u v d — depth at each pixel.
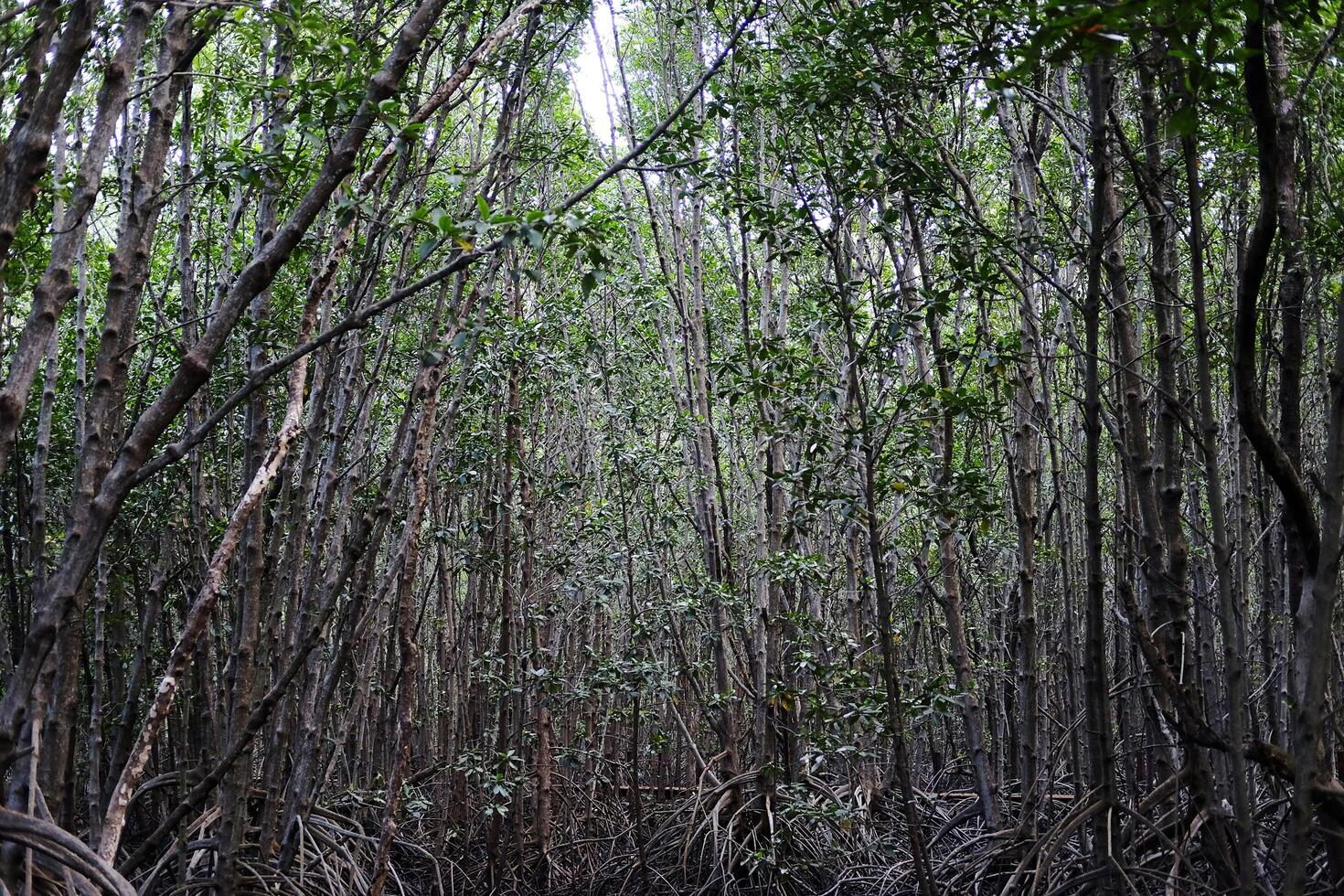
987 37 5.48
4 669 6.25
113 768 7.55
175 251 8.52
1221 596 4.62
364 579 7.80
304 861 7.95
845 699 9.41
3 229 2.91
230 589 8.12
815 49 7.09
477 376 9.69
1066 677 11.08
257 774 8.70
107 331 4.11
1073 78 7.59
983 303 8.84
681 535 13.80
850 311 7.53
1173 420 6.11
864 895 10.17
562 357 10.62
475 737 12.24
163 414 3.38
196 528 8.39
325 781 9.18
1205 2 3.19
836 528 12.70
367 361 10.03
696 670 10.75
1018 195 8.50
